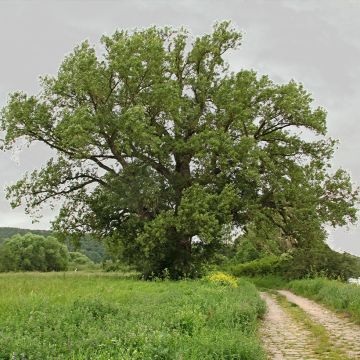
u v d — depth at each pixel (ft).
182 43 143.64
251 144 126.82
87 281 92.68
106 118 120.78
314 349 37.91
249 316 47.60
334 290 79.71
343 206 144.15
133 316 40.22
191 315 39.99
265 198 140.56
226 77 139.74
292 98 136.05
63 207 138.31
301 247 147.64
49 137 130.31
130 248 131.95
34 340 29.07
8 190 135.44
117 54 124.88
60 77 125.70
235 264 219.82
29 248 388.37
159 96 125.49
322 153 144.56
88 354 27.30
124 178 124.47
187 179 130.31
